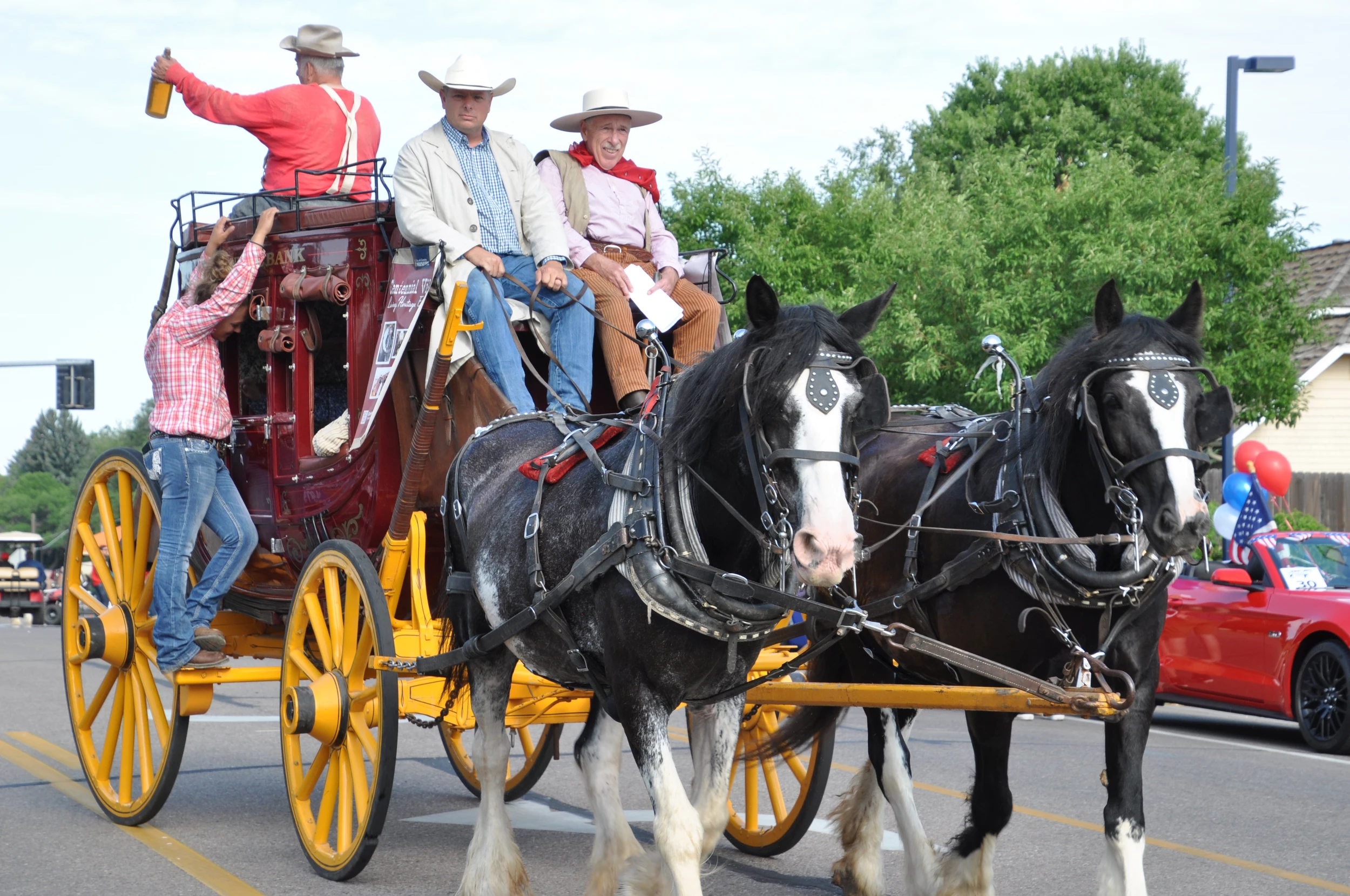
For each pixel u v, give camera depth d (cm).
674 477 677
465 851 998
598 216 1204
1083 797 1245
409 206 979
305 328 1067
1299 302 4028
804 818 976
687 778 1352
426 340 984
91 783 1130
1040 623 757
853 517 590
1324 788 1332
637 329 767
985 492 794
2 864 942
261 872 923
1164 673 1830
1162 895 903
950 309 2872
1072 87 5653
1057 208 2780
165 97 1333
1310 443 4159
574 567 714
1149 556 716
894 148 7169
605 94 1207
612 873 802
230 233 1116
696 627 665
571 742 1578
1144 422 684
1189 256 2728
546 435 861
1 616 5256
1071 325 2756
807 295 3400
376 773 850
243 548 1054
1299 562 1723
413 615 927
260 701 2019
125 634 1080
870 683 826
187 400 1050
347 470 1005
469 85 1038
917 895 839
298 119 1354
